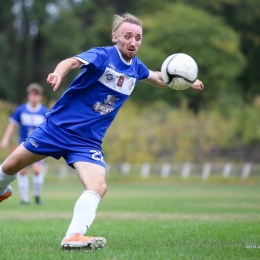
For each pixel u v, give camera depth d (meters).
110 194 79.06
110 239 26.81
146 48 173.38
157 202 59.66
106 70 23.42
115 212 46.34
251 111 144.25
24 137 56.19
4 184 24.97
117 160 138.62
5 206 53.03
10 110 147.88
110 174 133.50
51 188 99.31
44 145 23.72
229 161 138.38
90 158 23.53
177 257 20.81
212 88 176.00
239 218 40.09
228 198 66.81
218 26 176.75
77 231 22.28
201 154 139.38
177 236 27.92
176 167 138.38
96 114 23.88
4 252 22.42
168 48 174.88
